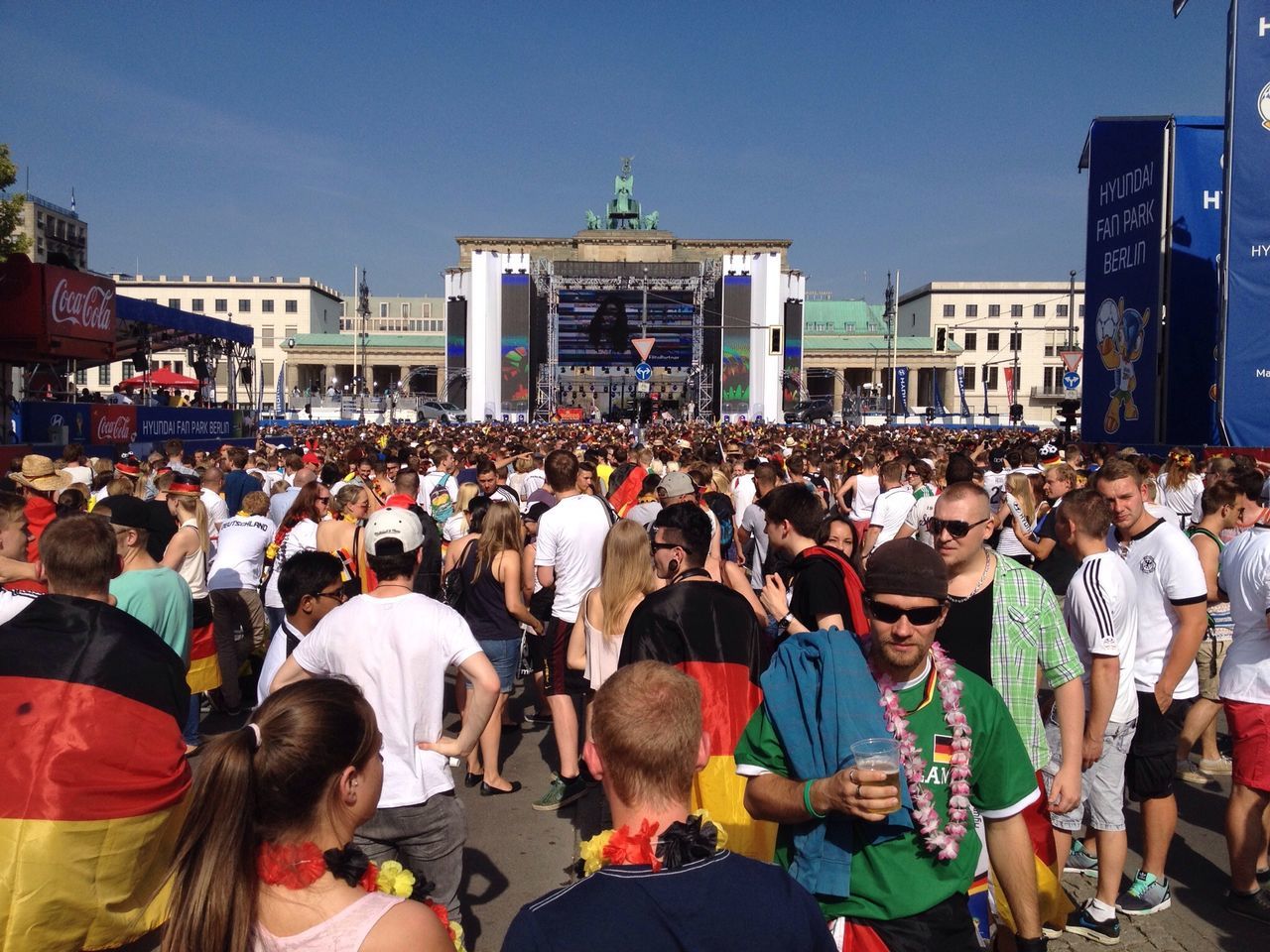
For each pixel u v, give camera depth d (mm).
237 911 2119
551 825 6277
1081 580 4406
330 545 7203
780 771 3004
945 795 2910
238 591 8109
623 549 5445
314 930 2160
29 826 3402
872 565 3010
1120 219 22484
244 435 32312
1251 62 17297
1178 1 18094
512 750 7848
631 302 71188
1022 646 3902
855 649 3006
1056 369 109000
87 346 19875
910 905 2828
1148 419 21516
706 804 4266
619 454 14023
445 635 3939
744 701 4367
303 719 2232
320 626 3986
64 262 19281
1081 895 5203
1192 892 5266
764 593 4445
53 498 8938
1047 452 18375
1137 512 5023
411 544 4035
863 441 21656
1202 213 22031
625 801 2385
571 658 5926
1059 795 3861
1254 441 17703
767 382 71688
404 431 36531
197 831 2154
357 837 3869
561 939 2098
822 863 2875
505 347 69625
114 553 3947
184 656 5406
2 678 3553
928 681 3041
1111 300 22828
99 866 3520
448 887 3969
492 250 72938
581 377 85750
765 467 9477
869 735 2820
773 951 2162
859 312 119312
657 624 4453
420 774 3883
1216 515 6496
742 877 2246
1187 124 21938
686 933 2125
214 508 9562
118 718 3594
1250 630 5008
